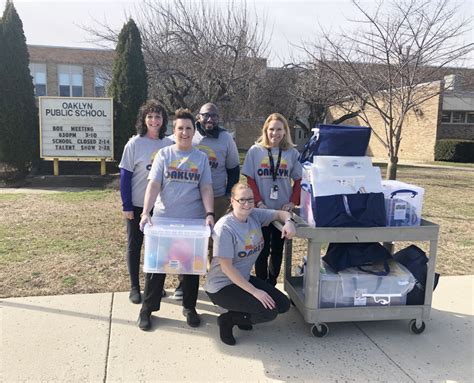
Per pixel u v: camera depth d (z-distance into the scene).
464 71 10.15
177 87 14.13
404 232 3.44
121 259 5.24
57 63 34.34
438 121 23.89
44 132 12.38
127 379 2.85
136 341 3.33
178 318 3.76
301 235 3.32
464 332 3.62
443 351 3.31
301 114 18.98
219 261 3.25
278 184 4.02
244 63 13.99
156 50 13.92
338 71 10.12
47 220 7.31
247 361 3.11
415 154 25.50
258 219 3.54
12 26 11.96
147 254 3.25
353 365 3.10
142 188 3.93
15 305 3.88
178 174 3.51
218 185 4.17
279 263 4.25
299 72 16.03
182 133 3.46
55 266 4.93
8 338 3.31
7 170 12.34
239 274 3.22
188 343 3.33
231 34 13.95
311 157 3.68
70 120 12.45
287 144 4.03
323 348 3.32
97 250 5.58
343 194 3.38
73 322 3.60
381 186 3.46
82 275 4.67
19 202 9.08
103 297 4.12
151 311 3.57
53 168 13.38
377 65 9.70
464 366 3.11
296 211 4.03
